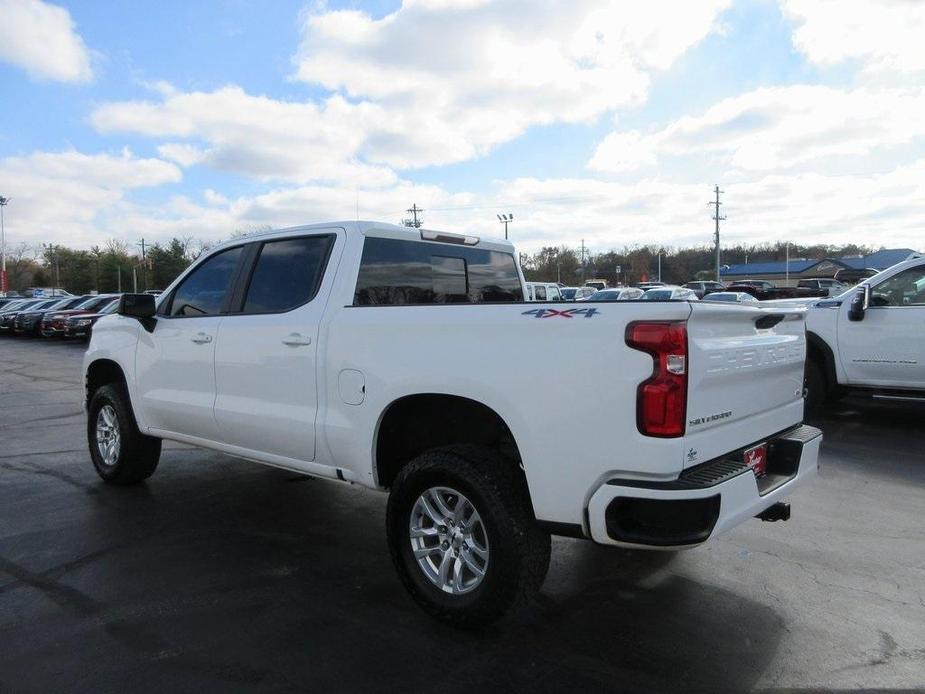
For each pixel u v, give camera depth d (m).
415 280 4.49
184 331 4.83
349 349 3.72
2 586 3.79
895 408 9.30
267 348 4.20
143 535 4.61
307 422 3.95
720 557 4.23
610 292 27.00
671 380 2.71
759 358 3.33
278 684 2.84
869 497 5.39
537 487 3.00
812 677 2.90
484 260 5.15
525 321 3.03
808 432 3.79
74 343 25.66
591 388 2.84
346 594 3.71
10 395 11.81
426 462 3.34
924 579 3.90
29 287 97.00
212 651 3.10
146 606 3.56
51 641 3.19
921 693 2.78
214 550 4.36
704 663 3.00
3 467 6.48
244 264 4.61
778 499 3.32
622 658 3.05
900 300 7.75
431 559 3.47
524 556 3.09
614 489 2.79
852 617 3.45
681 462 2.74
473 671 2.94
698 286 51.00
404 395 3.46
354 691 2.79
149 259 83.62
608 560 4.20
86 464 6.61
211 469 6.39
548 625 3.36
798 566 4.09
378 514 5.11
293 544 4.47
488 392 3.13
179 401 4.87
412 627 3.34
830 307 8.12
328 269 4.09
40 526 4.78
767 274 101.25
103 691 2.79
